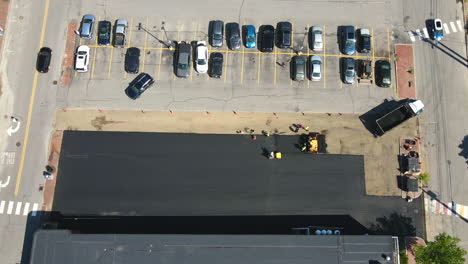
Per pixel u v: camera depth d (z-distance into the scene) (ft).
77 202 134.72
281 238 122.42
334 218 134.82
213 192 136.36
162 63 147.13
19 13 150.61
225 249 121.80
